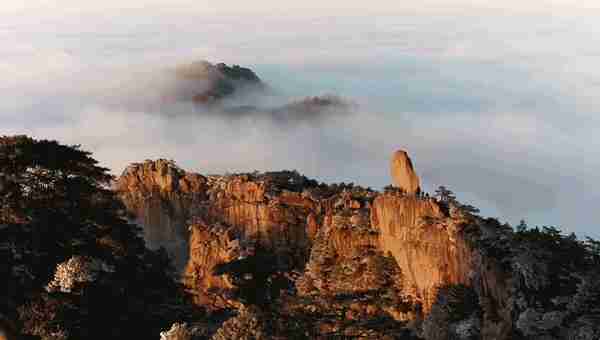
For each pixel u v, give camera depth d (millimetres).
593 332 48812
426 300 59219
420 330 57906
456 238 57906
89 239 67000
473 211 61000
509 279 53250
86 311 60250
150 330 64562
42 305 58906
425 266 59750
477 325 53969
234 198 89062
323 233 72688
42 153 68625
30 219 64188
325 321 60500
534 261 53094
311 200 84000
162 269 73812
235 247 77562
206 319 69562
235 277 74062
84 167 71000
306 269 70750
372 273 63812
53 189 67188
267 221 83875
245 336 57125
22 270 62062
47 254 64438
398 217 64000
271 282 75250
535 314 50719
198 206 93062
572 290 52188
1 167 66000
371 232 67500
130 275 68688
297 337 58656
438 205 61406
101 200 69875
